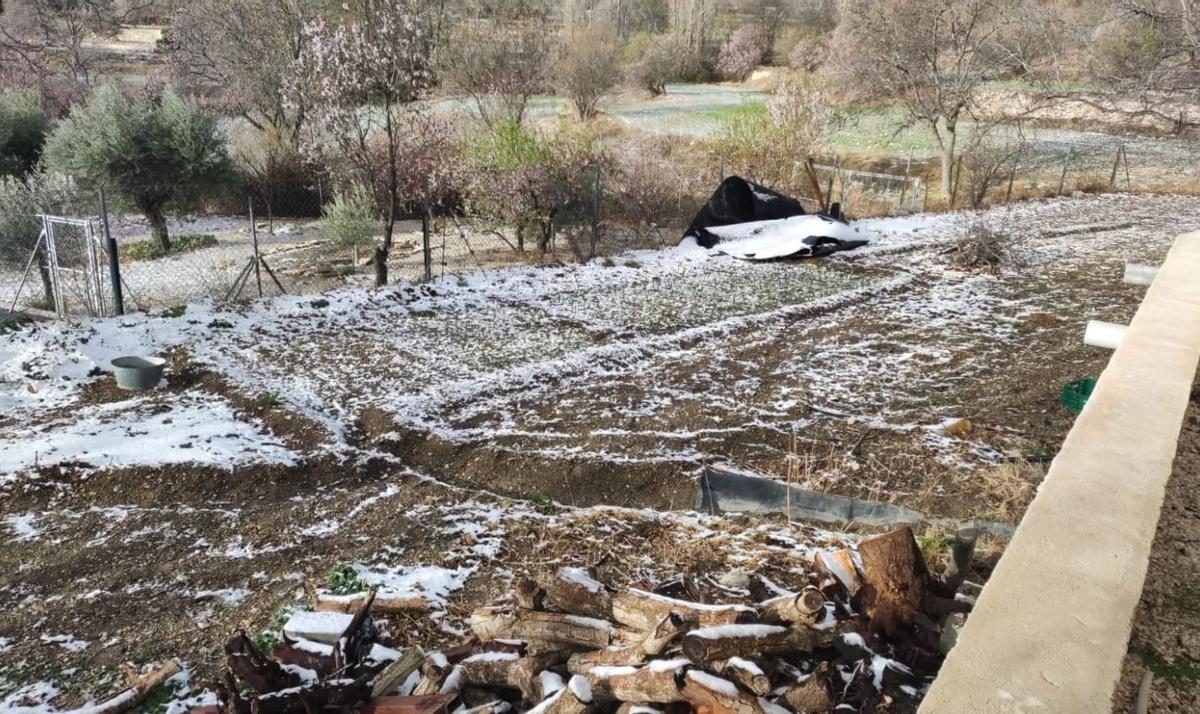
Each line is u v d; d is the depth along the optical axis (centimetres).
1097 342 380
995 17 1889
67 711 305
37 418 593
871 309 947
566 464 533
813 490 495
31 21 2341
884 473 517
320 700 262
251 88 2380
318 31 1262
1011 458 539
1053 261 1219
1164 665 165
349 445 560
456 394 648
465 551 427
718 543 434
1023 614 150
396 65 1234
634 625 290
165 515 472
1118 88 1188
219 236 1719
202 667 329
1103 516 181
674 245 1355
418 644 342
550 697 254
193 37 2664
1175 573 199
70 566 416
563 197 1405
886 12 2095
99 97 1582
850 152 2461
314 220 1902
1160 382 259
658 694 245
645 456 541
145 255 1527
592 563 411
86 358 694
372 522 462
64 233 1186
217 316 818
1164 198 1891
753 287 1038
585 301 949
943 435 577
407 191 1589
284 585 396
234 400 636
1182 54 1129
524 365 724
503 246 1548
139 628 361
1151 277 482
